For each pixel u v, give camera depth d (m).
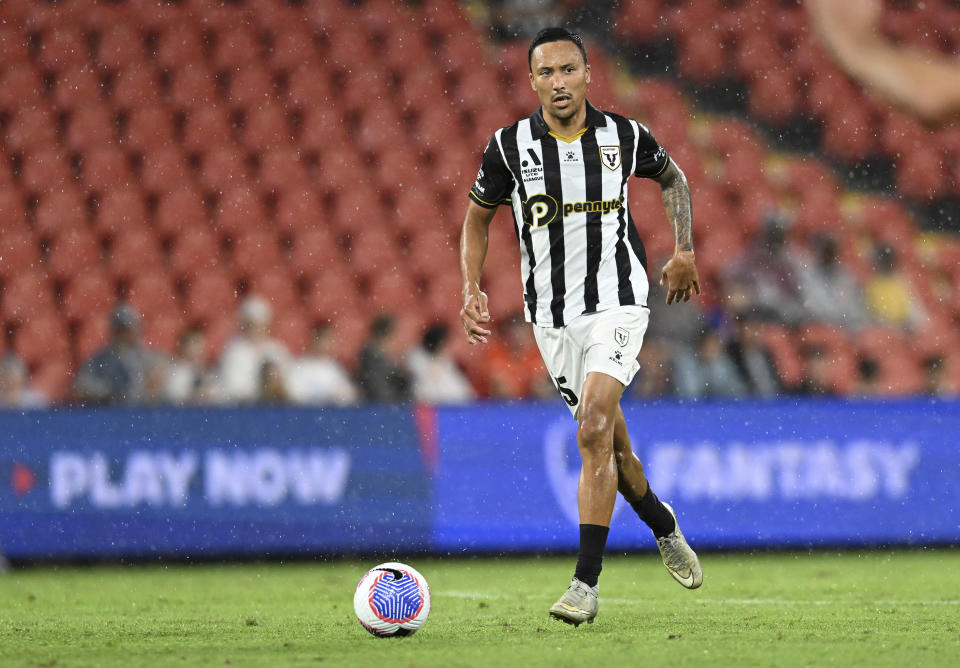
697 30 55.28
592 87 53.09
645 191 48.28
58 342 44.16
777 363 40.78
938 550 30.75
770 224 42.38
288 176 48.53
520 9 54.94
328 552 28.47
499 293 44.69
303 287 45.97
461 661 11.16
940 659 11.30
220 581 24.64
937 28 56.81
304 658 11.55
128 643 13.20
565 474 29.52
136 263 45.97
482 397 38.59
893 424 30.56
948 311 47.38
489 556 29.81
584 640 12.85
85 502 27.89
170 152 48.59
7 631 14.90
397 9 53.59
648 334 36.25
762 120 53.72
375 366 34.59
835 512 30.05
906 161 53.22
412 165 49.41
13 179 47.59
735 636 13.24
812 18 55.38
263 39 51.72
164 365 34.25
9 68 49.72
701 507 29.47
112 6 51.44
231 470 28.38
